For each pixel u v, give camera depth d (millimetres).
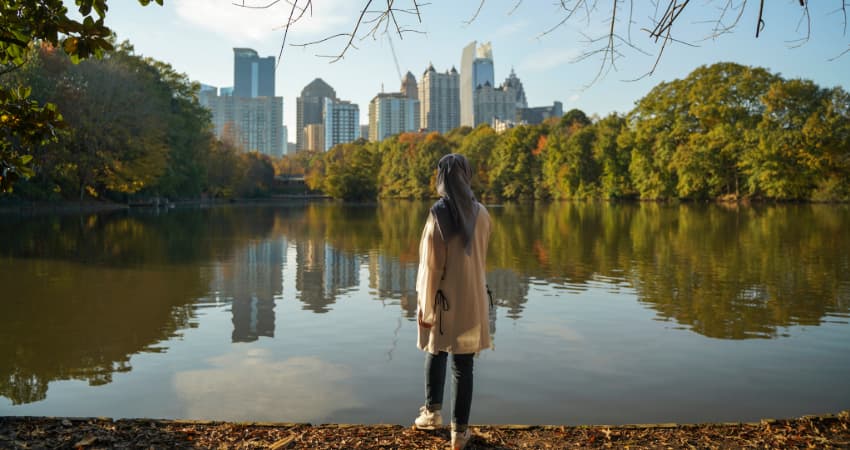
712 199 55844
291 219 34750
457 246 3223
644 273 12070
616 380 5305
